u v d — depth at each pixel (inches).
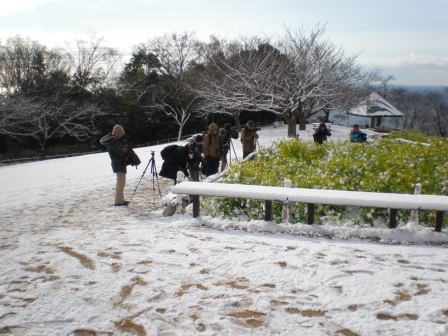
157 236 235.1
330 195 240.5
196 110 1493.6
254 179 333.1
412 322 138.7
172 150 373.1
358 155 422.3
